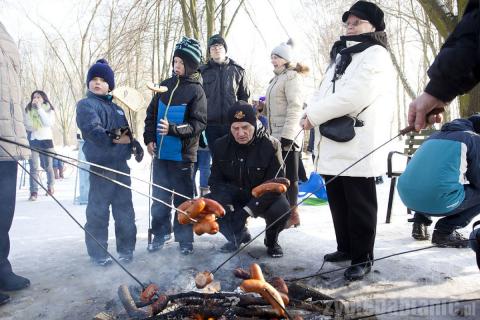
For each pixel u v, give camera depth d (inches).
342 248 132.4
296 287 93.0
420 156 130.9
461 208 129.9
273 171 139.3
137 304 86.7
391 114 119.8
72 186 324.2
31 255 141.6
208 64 180.1
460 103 227.3
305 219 197.5
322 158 121.3
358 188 115.1
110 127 136.5
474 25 68.8
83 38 538.9
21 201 249.9
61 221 194.2
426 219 155.9
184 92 143.9
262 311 80.5
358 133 114.0
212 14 292.8
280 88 167.9
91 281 115.9
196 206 86.8
